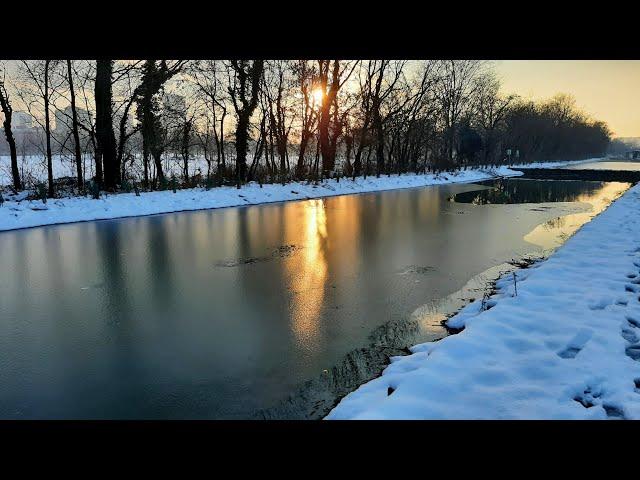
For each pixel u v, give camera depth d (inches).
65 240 510.9
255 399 188.7
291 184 1028.5
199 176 1028.5
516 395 161.3
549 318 230.2
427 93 1651.1
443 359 186.5
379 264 405.1
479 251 454.0
